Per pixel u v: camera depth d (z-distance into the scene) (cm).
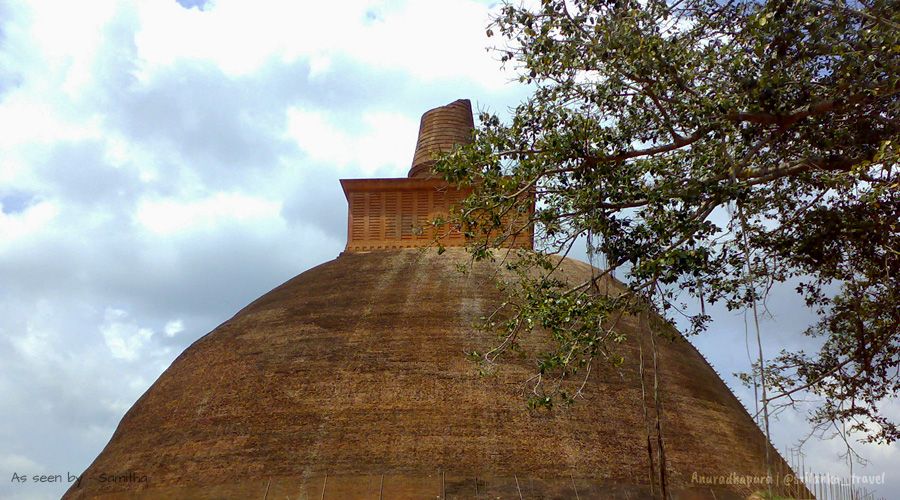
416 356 2498
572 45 1434
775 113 1341
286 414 2373
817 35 1315
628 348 2622
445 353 2505
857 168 1249
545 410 2353
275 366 2545
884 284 1608
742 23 1405
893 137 1312
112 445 2680
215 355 2725
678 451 2334
